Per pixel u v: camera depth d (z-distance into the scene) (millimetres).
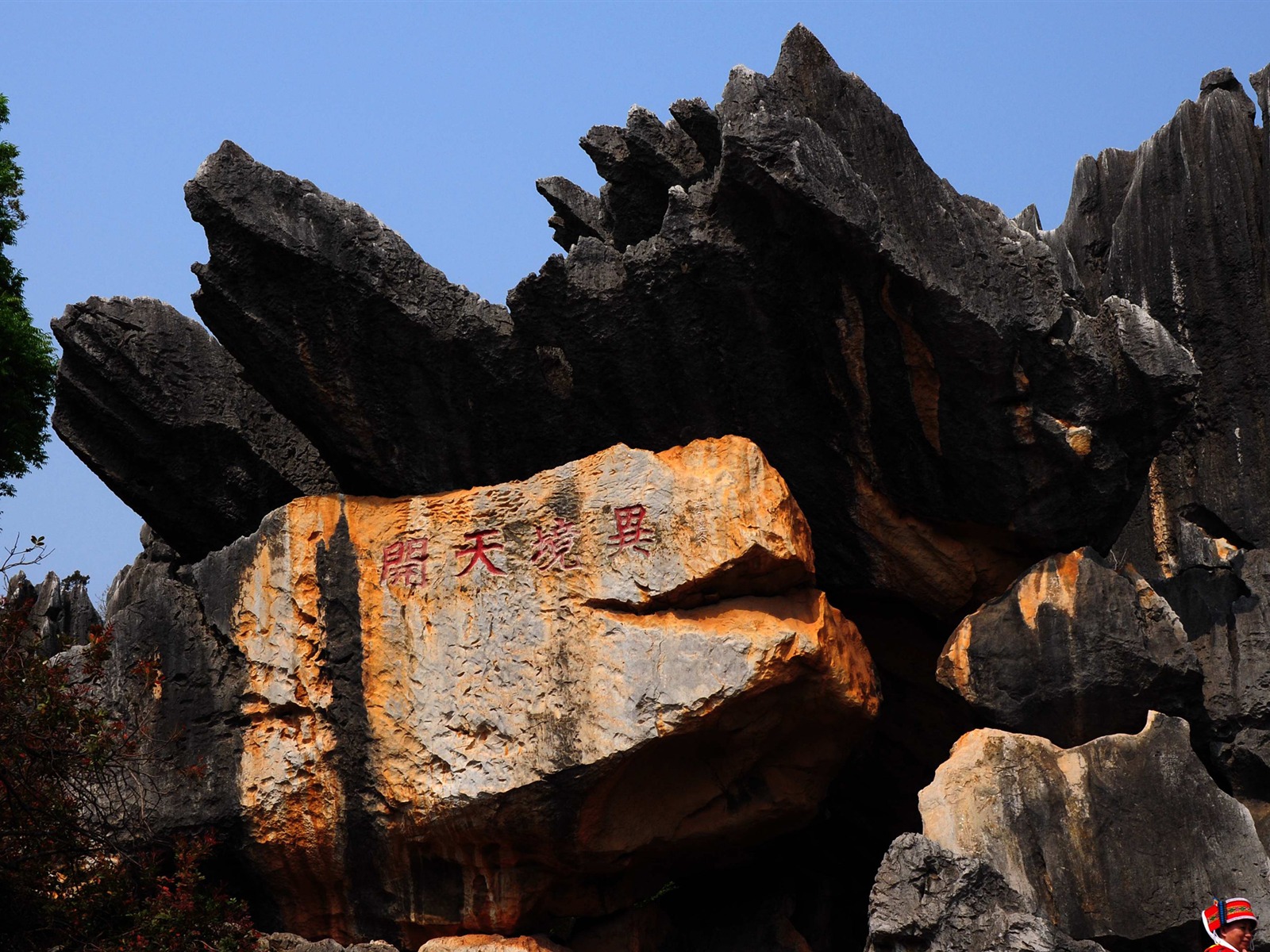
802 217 12844
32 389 22016
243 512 16172
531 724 13805
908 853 12172
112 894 14055
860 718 14336
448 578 14461
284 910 15281
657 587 13570
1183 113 16875
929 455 14055
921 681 15672
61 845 14258
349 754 14555
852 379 13734
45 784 14094
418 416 14656
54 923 14000
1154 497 16688
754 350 13695
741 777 14383
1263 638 14500
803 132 12719
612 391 14188
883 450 14125
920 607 15031
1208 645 14719
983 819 12836
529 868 14336
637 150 15242
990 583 14797
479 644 14203
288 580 14961
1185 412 13969
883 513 14469
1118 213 18344
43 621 22656
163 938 13492
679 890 16562
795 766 14625
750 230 13133
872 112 13430
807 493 14516
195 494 16156
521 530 14250
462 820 14086
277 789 14781
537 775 13672
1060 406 13805
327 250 14109
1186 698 13727
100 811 14508
